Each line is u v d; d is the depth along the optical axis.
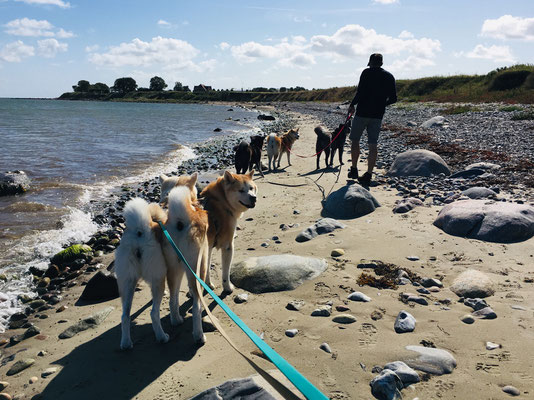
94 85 182.38
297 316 3.52
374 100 7.71
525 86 31.08
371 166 8.12
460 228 5.06
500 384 2.45
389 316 3.40
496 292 3.64
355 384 2.56
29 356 3.24
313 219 6.46
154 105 101.50
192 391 2.61
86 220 7.59
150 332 3.49
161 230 3.27
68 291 4.76
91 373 2.91
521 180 7.65
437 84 44.72
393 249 4.85
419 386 2.49
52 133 23.83
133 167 13.43
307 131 23.50
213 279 4.59
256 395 2.35
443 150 11.57
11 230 6.91
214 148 18.88
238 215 4.37
